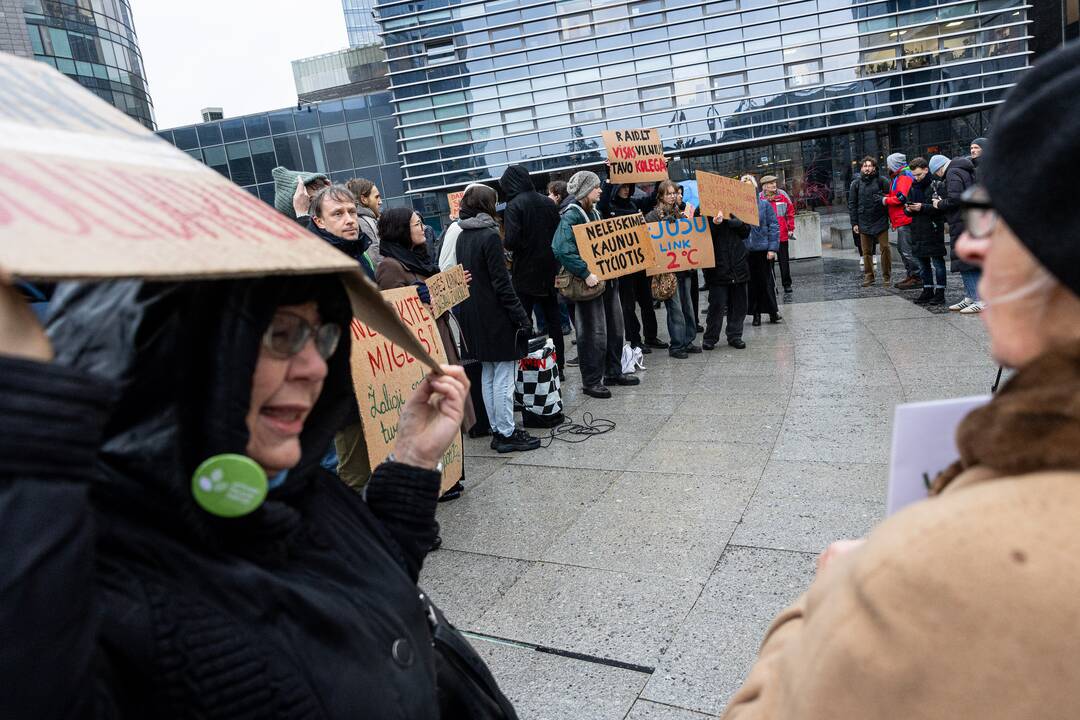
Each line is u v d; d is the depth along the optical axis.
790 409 5.47
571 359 8.31
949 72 20.67
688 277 7.75
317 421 1.05
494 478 4.74
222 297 0.77
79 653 0.53
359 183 6.12
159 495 0.74
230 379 0.76
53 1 40.69
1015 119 0.62
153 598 0.71
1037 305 0.64
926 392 5.48
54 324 0.76
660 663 2.64
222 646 0.73
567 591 3.21
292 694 0.77
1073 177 0.56
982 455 0.61
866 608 0.60
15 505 0.50
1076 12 20.66
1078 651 0.52
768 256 8.98
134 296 0.72
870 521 3.55
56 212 0.51
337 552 0.99
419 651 1.00
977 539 0.55
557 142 23.09
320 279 0.92
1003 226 0.67
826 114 21.48
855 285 11.71
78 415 0.54
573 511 4.07
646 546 3.54
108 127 0.76
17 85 0.72
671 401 6.07
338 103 31.72
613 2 21.92
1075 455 0.56
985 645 0.54
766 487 4.08
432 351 4.01
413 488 1.28
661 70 22.12
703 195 7.28
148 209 0.61
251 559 0.85
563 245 6.16
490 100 23.23
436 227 24.69
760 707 0.80
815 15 20.98
